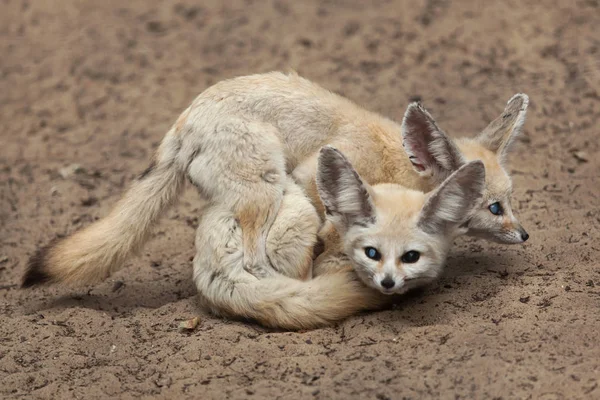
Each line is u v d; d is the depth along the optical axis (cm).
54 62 1984
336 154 955
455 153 1040
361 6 2095
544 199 1292
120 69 1944
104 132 1728
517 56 1819
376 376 855
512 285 1019
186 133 1083
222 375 896
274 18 2083
